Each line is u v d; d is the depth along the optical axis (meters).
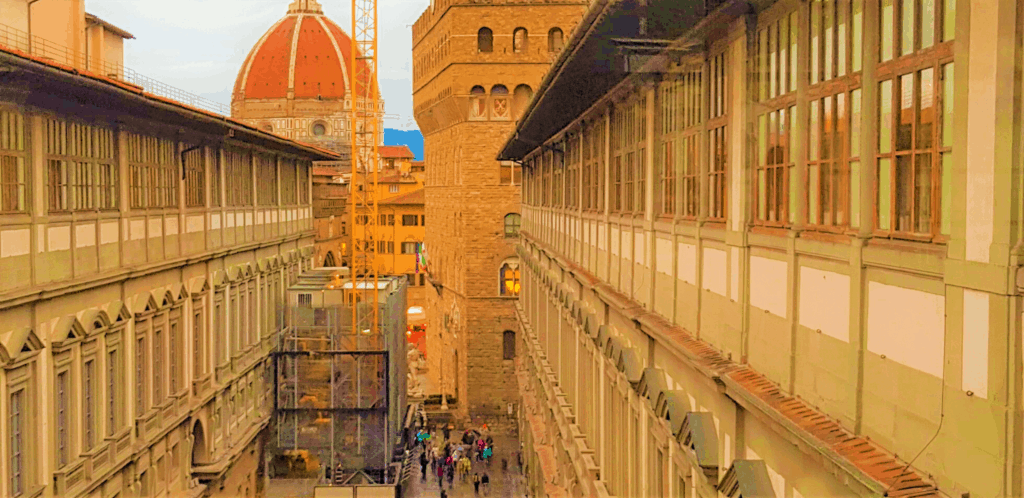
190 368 47.50
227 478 53.81
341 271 84.62
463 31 97.38
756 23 18.11
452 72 97.62
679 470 21.75
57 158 31.73
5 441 27.78
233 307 56.09
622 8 22.17
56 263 31.61
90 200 34.88
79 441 33.66
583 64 29.30
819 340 14.78
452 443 91.25
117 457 36.94
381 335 67.38
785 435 15.12
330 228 110.81
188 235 47.25
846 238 13.87
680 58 23.16
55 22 37.59
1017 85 9.88
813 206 15.34
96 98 32.97
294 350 66.88
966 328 10.70
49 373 31.16
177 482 45.28
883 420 12.66
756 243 17.75
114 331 37.12
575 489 41.25
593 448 36.94
